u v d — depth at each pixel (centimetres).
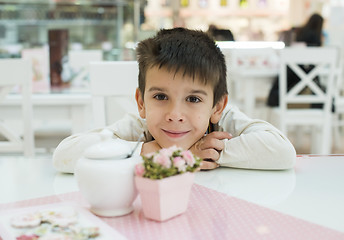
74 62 301
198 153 96
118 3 358
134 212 67
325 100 313
